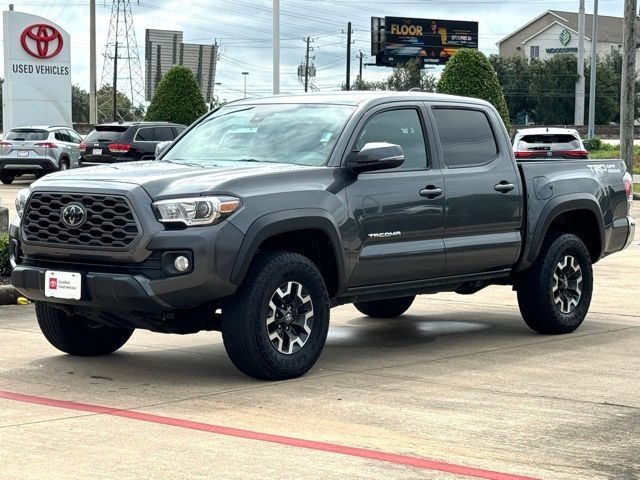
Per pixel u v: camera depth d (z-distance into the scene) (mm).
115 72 80375
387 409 6758
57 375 7781
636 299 12094
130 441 5922
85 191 7281
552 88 101438
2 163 30859
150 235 7082
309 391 7262
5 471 5332
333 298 8062
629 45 32312
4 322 9984
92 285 7234
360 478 5297
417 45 104938
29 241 7539
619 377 7883
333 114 8359
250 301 7324
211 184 7270
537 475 5402
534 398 7141
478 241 8891
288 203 7488
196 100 40094
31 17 37406
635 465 5605
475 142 9078
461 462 5609
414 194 8367
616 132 82188
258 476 5297
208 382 7551
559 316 9648
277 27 31875
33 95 37656
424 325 10305
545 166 9609
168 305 7180
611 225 10219
